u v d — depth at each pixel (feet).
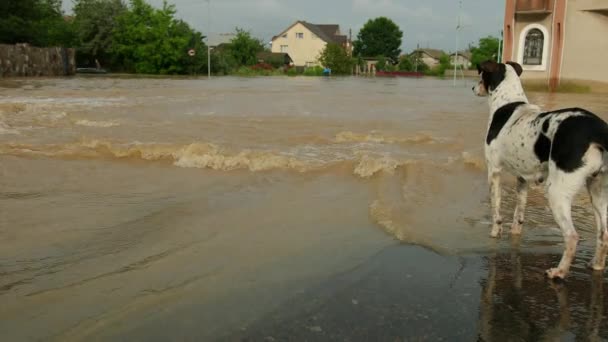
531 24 86.07
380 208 15.66
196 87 75.56
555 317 9.62
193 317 9.21
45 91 60.13
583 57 81.25
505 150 13.60
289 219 14.97
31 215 14.75
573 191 11.19
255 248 12.62
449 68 262.67
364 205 16.48
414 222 14.85
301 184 19.08
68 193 17.29
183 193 17.60
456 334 8.93
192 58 172.45
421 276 11.33
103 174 20.18
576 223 15.30
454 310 9.82
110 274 10.87
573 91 81.97
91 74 144.25
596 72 80.59
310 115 38.73
